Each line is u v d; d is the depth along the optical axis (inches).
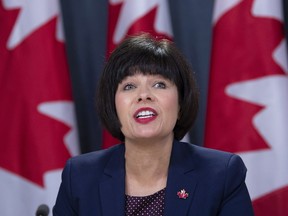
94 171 130.4
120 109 118.5
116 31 197.6
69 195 129.8
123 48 121.8
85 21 219.1
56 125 191.6
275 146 185.0
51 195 190.2
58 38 195.8
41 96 190.7
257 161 186.1
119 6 198.5
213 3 215.5
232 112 187.8
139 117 116.2
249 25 186.7
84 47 219.3
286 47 204.7
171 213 119.6
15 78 191.3
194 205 120.6
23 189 191.3
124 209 122.0
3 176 191.5
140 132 115.6
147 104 115.7
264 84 185.5
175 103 119.3
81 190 128.1
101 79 123.3
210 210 120.6
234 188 124.6
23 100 191.0
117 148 134.0
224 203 123.8
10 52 192.2
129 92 118.6
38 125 190.4
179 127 129.4
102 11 219.3
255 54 186.2
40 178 190.4
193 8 216.8
